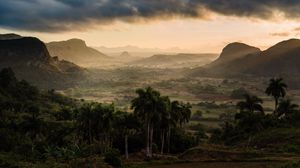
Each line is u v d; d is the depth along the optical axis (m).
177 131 111.94
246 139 108.50
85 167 67.81
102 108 90.19
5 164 69.38
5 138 97.81
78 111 101.00
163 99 86.75
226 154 76.81
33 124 109.88
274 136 98.75
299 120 115.12
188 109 106.75
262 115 117.88
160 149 105.38
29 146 93.56
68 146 92.19
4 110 151.50
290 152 80.12
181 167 67.38
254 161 70.31
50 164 70.50
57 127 120.31
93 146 84.44
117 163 70.75
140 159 81.50
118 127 91.06
